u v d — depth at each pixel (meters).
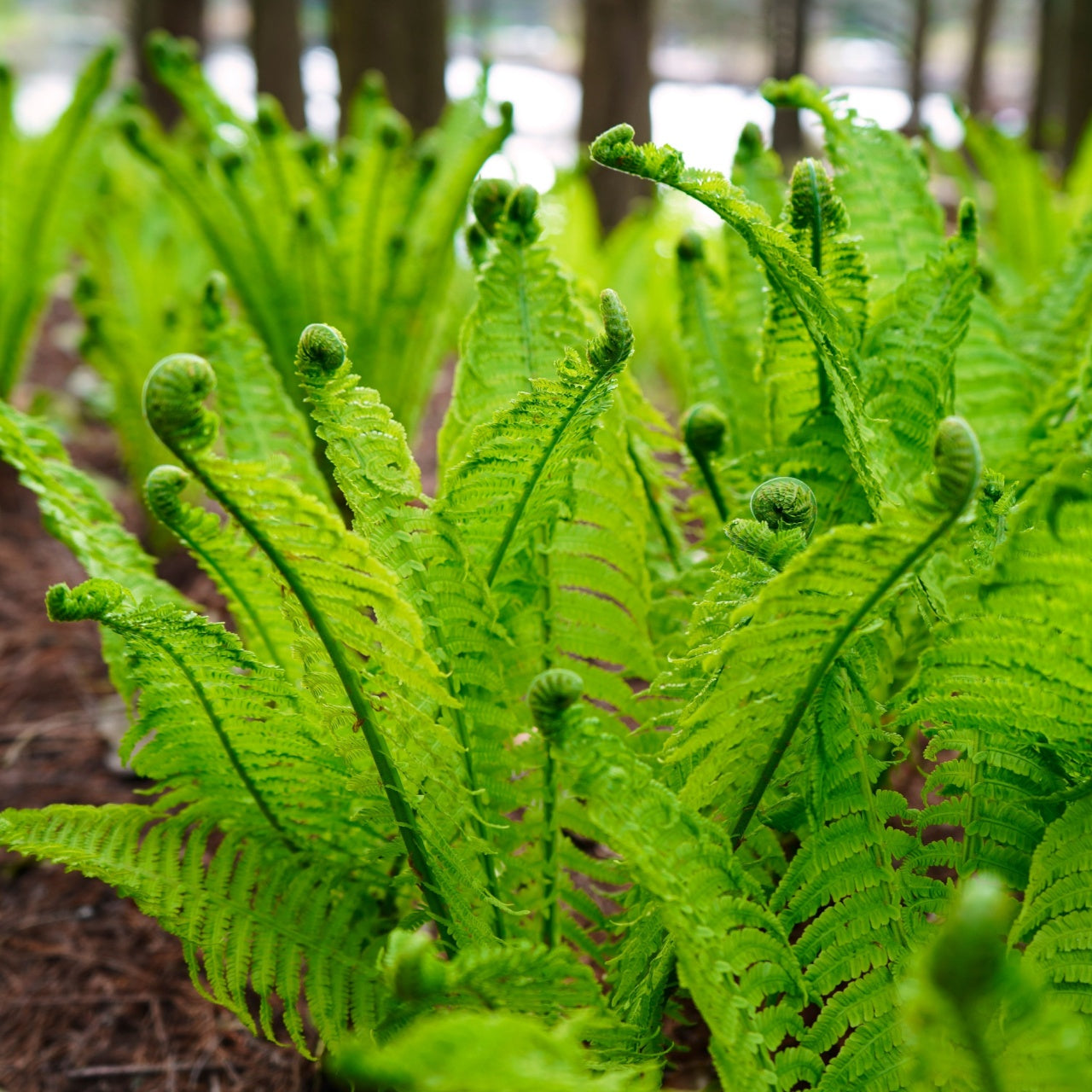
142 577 1.35
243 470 0.80
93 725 2.39
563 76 15.91
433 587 1.02
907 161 1.47
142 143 2.38
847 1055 0.93
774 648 0.87
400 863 1.23
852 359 1.12
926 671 0.95
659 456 2.77
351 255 2.41
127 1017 1.64
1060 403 1.45
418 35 4.70
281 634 1.22
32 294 2.92
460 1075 0.61
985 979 0.56
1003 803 1.00
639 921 1.03
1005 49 17.70
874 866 0.98
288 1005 1.10
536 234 1.22
